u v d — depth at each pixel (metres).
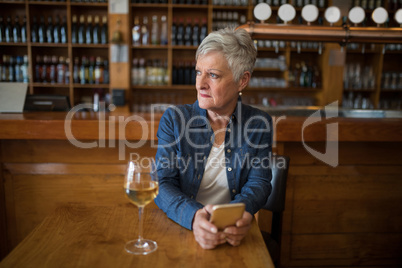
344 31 2.63
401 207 2.09
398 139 1.95
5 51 4.19
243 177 1.29
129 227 1.00
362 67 4.56
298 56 4.45
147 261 0.81
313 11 2.62
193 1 4.05
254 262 0.82
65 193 1.99
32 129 1.86
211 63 1.12
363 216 2.08
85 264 0.79
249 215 0.94
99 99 4.28
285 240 2.06
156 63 4.25
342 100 4.35
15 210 1.99
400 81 4.40
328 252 2.08
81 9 4.17
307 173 2.03
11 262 0.79
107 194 2.00
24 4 4.11
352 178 2.05
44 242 0.90
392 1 4.21
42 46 4.20
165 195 1.11
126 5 3.86
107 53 4.29
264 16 2.60
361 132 1.93
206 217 0.97
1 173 1.96
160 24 4.27
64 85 4.09
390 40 2.66
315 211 2.05
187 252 0.86
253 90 4.50
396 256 2.12
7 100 2.43
